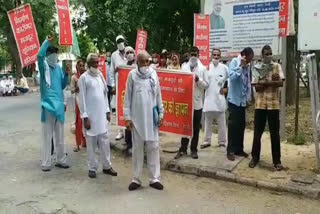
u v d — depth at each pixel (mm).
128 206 5750
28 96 24688
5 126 12352
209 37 9570
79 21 18797
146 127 6391
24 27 8180
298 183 6438
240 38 9781
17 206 5762
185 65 8164
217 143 9227
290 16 8664
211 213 5512
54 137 8109
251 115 13008
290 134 10328
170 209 5641
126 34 17672
